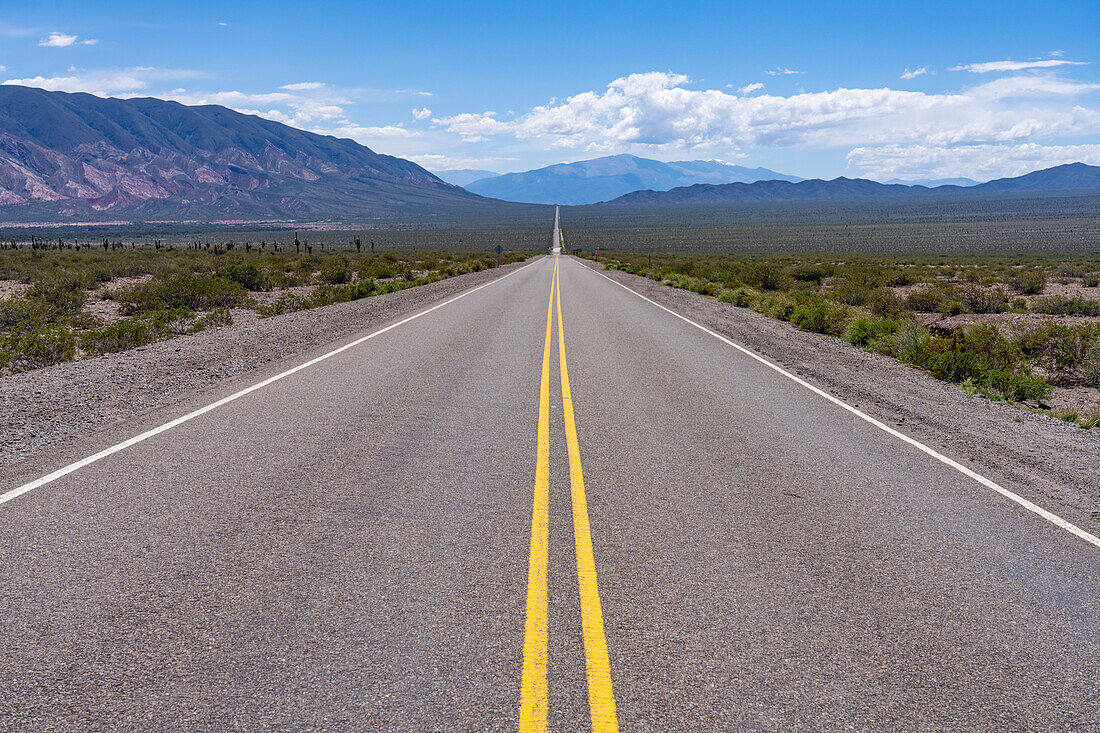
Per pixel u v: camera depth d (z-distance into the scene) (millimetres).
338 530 4805
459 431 7484
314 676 3180
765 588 4121
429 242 178125
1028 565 4527
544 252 123062
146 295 23844
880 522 5195
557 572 4254
